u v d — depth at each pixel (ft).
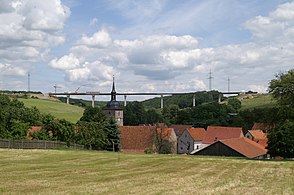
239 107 583.17
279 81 250.57
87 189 80.33
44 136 300.20
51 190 77.66
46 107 504.02
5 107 335.26
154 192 78.69
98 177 104.47
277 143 252.62
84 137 333.62
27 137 295.89
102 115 405.18
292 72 252.21
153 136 373.81
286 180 111.45
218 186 93.45
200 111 521.65
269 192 84.79
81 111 515.50
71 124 324.19
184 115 529.04
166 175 117.19
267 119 263.08
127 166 143.84
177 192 79.82
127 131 385.91
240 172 134.72
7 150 202.39
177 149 443.73
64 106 537.65
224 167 152.66
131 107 542.16
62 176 104.22
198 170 138.21
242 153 289.33
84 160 163.02
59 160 159.33
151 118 541.34
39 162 147.43
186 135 441.68
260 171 139.33
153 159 179.22
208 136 434.71
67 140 315.17
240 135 427.33
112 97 497.05
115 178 103.45
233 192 83.20
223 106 536.01
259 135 415.23
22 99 527.81
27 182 89.25
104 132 348.59
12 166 128.57
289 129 249.14
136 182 95.91
